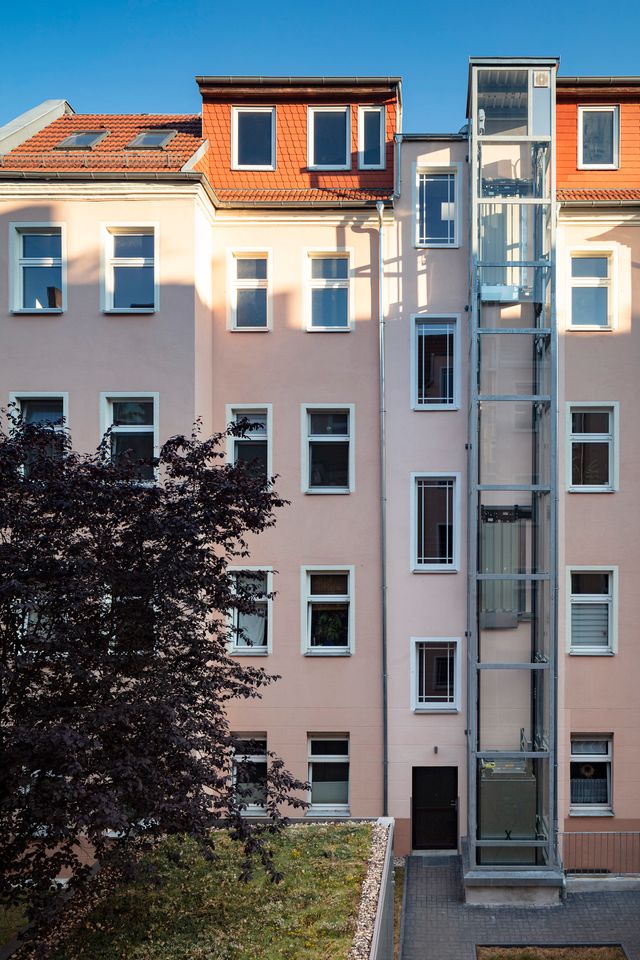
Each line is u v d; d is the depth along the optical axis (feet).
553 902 41.75
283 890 32.07
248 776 30.01
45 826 25.61
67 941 28.37
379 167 49.39
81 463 28.17
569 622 47.42
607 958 36.58
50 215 44.60
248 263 49.19
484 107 45.70
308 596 48.01
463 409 47.65
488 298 45.44
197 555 28.73
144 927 29.14
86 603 26.58
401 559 47.55
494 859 43.62
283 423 47.83
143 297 45.34
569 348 47.70
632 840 46.11
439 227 48.42
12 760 24.08
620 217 47.24
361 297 47.98
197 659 29.50
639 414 47.44
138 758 25.07
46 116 54.29
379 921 29.35
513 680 45.14
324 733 47.70
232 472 29.60
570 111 49.60
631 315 47.57
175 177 43.75
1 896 26.45
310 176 49.49
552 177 44.80
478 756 44.11
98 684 26.48
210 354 47.70
